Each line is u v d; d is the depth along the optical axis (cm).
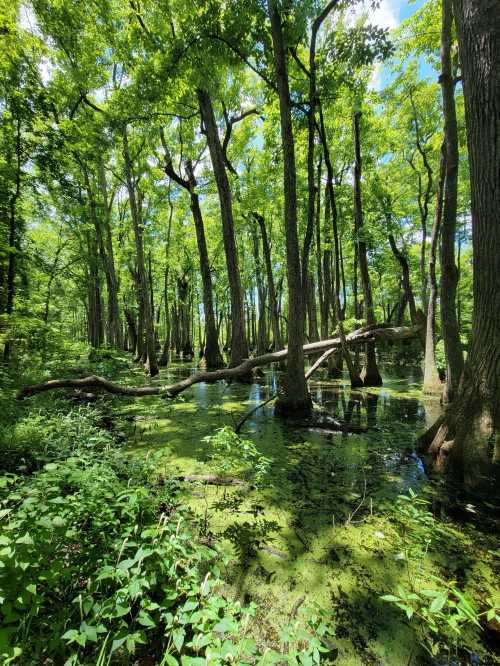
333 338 924
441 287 615
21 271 937
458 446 339
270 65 644
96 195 1505
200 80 668
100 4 872
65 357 937
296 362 625
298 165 1112
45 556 160
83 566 176
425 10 743
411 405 735
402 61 941
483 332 330
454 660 162
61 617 154
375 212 1320
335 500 316
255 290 2720
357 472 381
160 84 689
